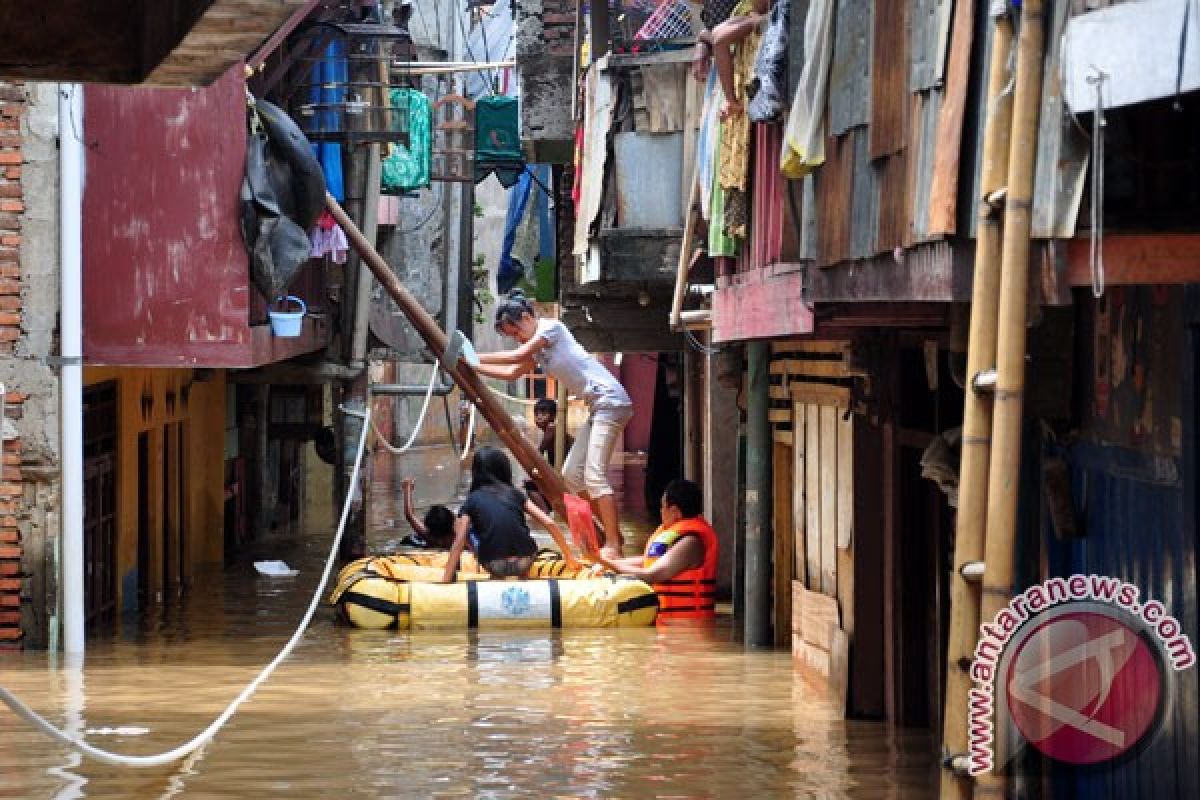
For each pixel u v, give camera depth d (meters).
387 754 17.08
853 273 14.34
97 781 15.79
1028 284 10.17
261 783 15.75
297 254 24.69
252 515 39.34
